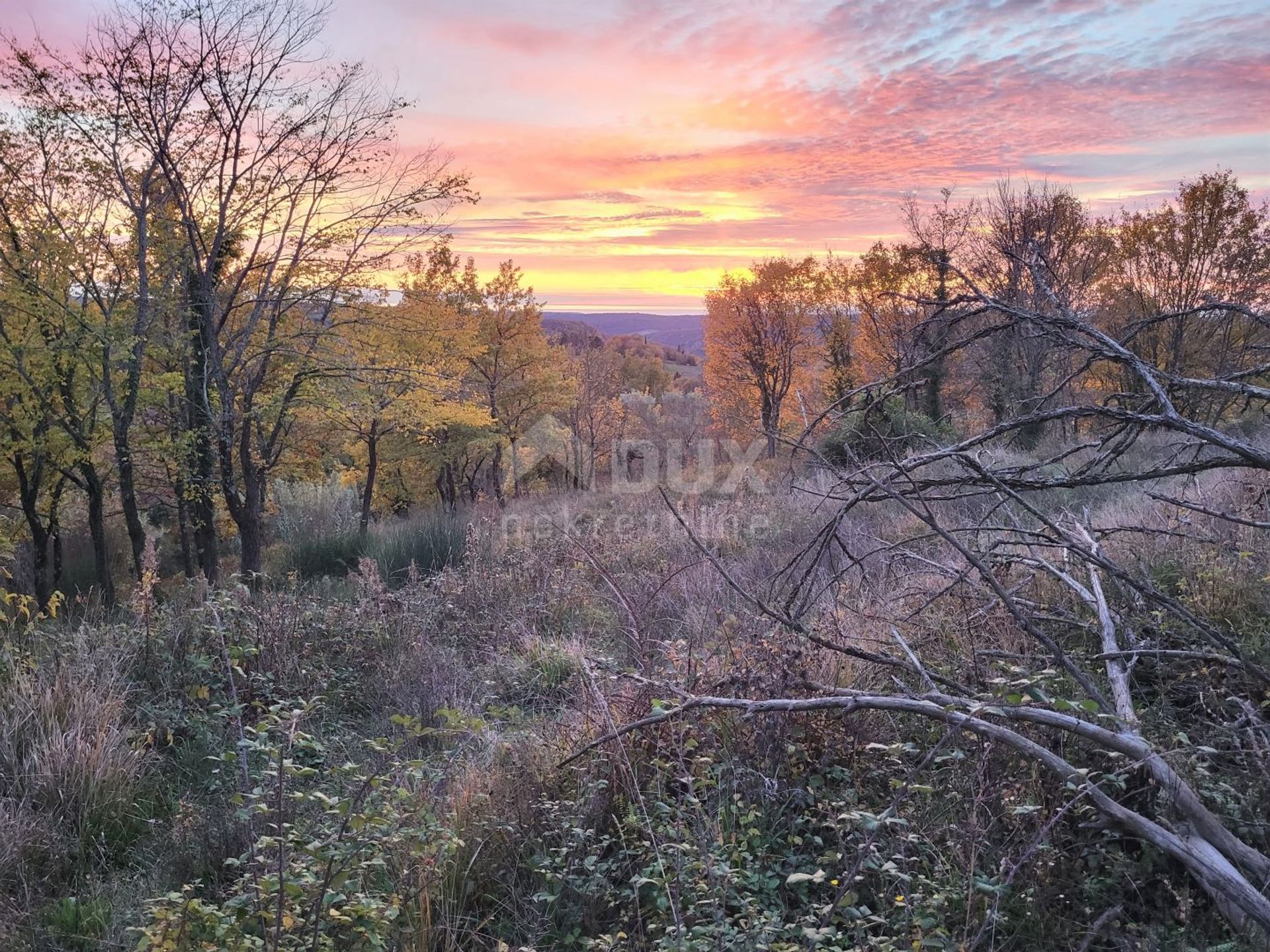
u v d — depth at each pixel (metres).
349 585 10.23
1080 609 3.78
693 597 5.55
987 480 2.67
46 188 11.52
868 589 4.58
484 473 34.31
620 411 43.41
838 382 25.69
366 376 13.42
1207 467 2.28
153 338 11.73
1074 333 2.90
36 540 14.52
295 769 2.51
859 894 2.40
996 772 2.60
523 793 3.06
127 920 2.76
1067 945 2.13
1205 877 1.96
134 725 4.16
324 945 2.17
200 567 15.07
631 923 2.43
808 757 2.95
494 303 24.97
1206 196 19.47
